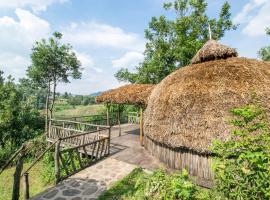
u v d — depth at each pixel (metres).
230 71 7.88
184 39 22.81
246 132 3.60
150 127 8.88
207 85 7.62
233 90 7.05
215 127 6.77
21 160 6.11
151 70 24.17
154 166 8.61
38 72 20.39
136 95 11.32
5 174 12.08
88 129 16.23
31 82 21.69
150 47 25.50
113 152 10.52
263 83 7.19
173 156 8.32
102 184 7.04
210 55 9.83
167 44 24.42
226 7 22.25
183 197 4.41
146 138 10.88
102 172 8.06
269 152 3.36
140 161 9.20
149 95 10.97
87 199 6.04
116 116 20.39
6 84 19.72
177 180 4.77
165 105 8.27
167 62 24.69
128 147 11.42
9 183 10.84
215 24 22.78
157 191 5.02
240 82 7.29
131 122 21.27
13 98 18.52
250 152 3.27
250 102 6.63
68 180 7.38
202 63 9.59
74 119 17.11
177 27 22.95
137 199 5.36
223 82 7.45
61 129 12.62
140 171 8.16
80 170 8.30
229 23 22.77
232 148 3.71
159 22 24.61
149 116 9.19
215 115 6.91
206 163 7.09
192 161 7.57
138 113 20.58
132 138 13.67
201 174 7.25
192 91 7.70
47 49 20.06
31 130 18.41
